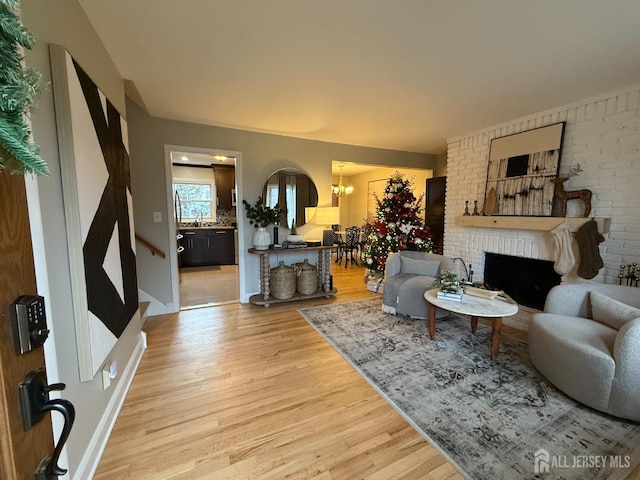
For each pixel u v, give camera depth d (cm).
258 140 386
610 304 207
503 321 330
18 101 52
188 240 651
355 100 276
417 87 248
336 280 524
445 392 196
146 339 274
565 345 188
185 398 188
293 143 410
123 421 167
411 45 185
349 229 673
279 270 377
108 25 164
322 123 348
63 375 115
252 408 179
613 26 164
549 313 234
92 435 138
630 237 251
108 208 160
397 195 443
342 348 258
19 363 61
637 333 161
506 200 338
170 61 205
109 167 165
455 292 263
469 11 152
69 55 120
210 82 239
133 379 209
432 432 160
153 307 340
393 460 142
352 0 144
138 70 216
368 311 356
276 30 170
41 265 102
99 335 140
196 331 294
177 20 161
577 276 280
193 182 696
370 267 452
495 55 197
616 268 260
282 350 255
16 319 60
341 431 161
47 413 69
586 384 177
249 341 272
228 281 517
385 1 145
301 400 187
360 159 466
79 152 125
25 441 61
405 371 221
